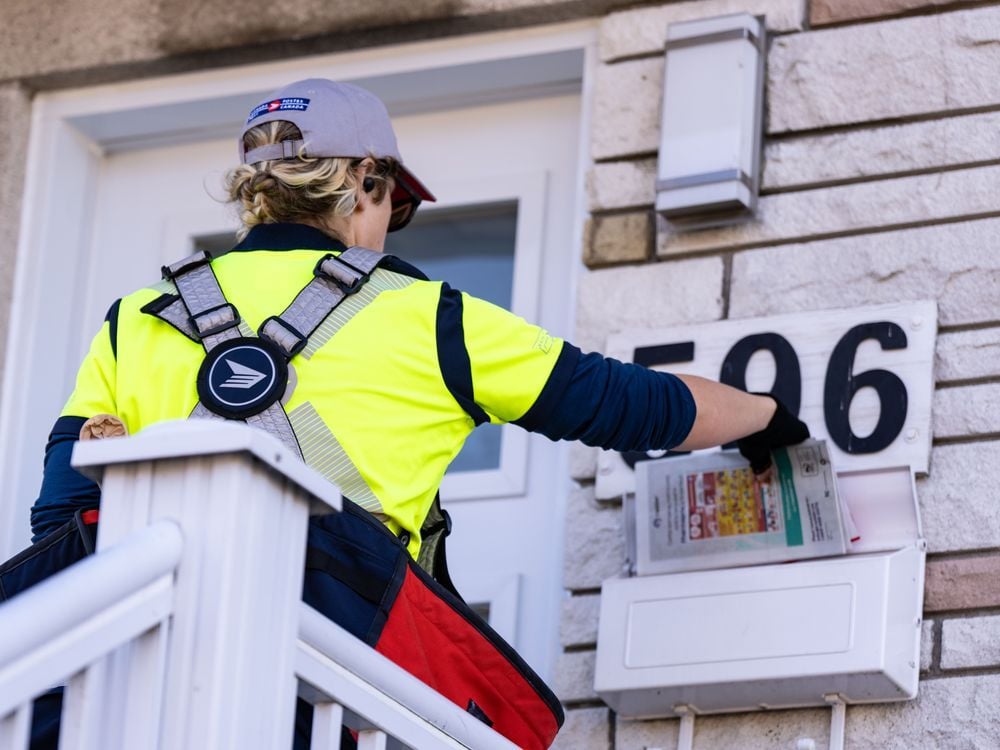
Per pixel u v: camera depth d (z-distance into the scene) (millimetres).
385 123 3021
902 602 3523
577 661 3873
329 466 2631
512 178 4691
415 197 3186
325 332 2707
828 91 4102
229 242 5027
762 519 3678
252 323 2727
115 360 2789
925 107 4012
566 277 4555
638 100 4309
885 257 3920
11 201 4883
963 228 3885
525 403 2777
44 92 5023
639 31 4371
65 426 2760
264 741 2115
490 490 4418
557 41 4551
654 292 4109
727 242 4078
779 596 3570
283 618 2174
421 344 2729
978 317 3801
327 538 2539
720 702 3639
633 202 4223
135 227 5051
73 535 2611
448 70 4656
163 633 2041
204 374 2664
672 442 2992
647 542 3773
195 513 2092
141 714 2012
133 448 2113
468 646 2645
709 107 4086
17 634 1827
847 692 3521
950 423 3727
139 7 4883
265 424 2621
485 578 4340
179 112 4930
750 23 4141
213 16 4801
